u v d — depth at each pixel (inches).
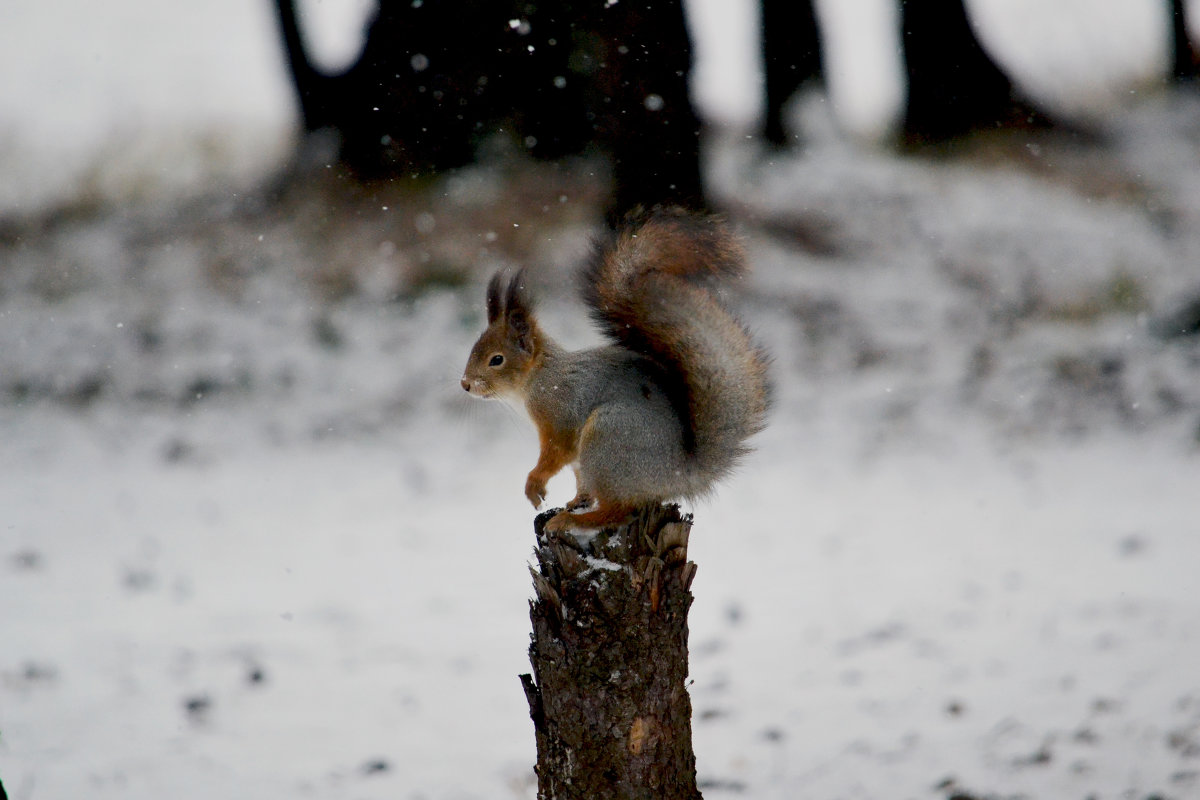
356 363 662.5
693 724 305.9
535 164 805.2
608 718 203.0
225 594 407.8
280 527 485.4
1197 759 268.1
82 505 514.9
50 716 311.6
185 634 370.3
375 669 343.3
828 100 965.2
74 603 398.6
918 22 985.5
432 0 809.5
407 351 668.7
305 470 562.9
